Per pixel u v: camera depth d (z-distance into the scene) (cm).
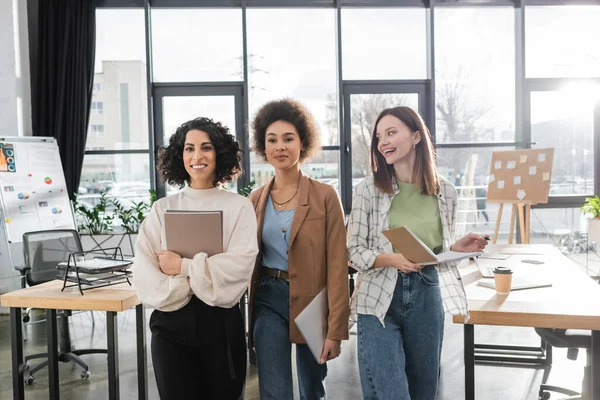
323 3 607
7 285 512
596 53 617
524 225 501
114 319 238
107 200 599
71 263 259
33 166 511
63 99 569
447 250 190
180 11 603
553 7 613
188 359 183
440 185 193
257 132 209
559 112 616
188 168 193
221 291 177
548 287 239
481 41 616
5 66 534
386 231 162
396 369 176
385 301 183
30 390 317
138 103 599
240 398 189
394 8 614
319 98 616
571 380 319
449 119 618
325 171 618
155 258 188
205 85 607
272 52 611
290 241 196
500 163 520
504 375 330
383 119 190
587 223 588
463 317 194
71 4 569
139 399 252
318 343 191
